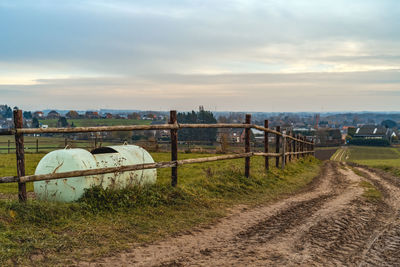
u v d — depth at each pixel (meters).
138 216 7.13
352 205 9.70
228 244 6.00
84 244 5.47
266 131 14.42
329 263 5.33
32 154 26.47
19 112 6.35
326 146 108.00
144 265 4.89
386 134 147.25
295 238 6.47
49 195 7.47
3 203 6.18
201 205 8.55
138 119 102.88
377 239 6.72
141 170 8.69
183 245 5.83
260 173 13.61
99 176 7.68
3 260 4.60
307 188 13.20
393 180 17.45
